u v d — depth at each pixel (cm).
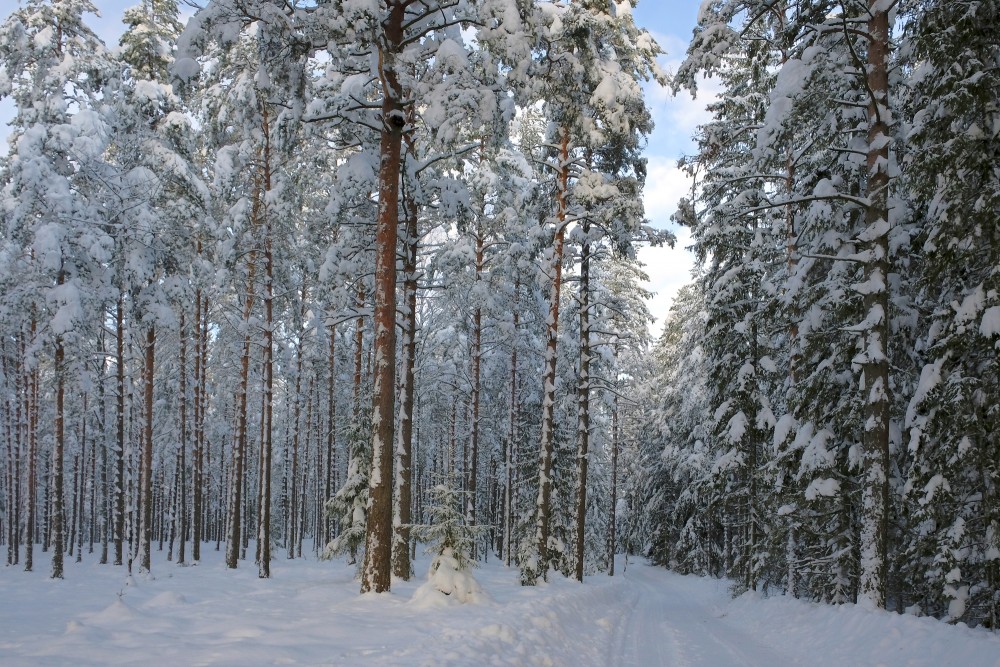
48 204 2322
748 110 1962
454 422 3903
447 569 1294
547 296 2252
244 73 2106
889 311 1375
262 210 2362
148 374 2444
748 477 2162
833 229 1491
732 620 1738
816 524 1559
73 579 2242
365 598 1239
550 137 2302
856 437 1467
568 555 2642
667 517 4347
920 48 1134
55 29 2494
